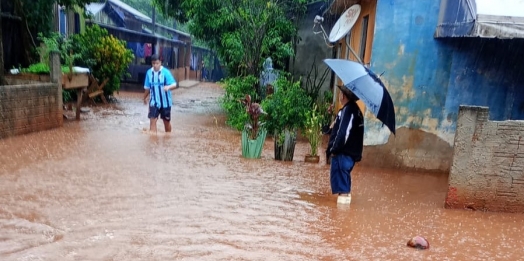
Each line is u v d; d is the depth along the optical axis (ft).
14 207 15.19
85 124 36.17
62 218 14.40
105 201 16.39
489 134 17.04
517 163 17.10
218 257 12.00
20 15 42.45
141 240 12.92
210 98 71.20
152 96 33.73
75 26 60.85
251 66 41.29
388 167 26.18
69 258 11.50
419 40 24.98
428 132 25.72
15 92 27.68
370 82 16.61
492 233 14.97
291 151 26.96
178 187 18.89
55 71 32.63
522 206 17.42
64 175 19.70
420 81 25.32
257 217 15.57
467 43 24.62
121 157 24.16
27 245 12.18
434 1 24.52
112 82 54.13
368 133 25.94
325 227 14.89
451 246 13.61
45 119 31.48
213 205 16.65
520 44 24.23
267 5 40.04
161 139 31.24
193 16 46.93
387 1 24.76
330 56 45.98
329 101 40.55
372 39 25.89
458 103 25.32
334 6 35.91
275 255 12.34
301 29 47.44
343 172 17.65
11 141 26.55
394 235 14.40
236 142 32.35
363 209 17.29
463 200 17.75
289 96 31.27
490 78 24.99
